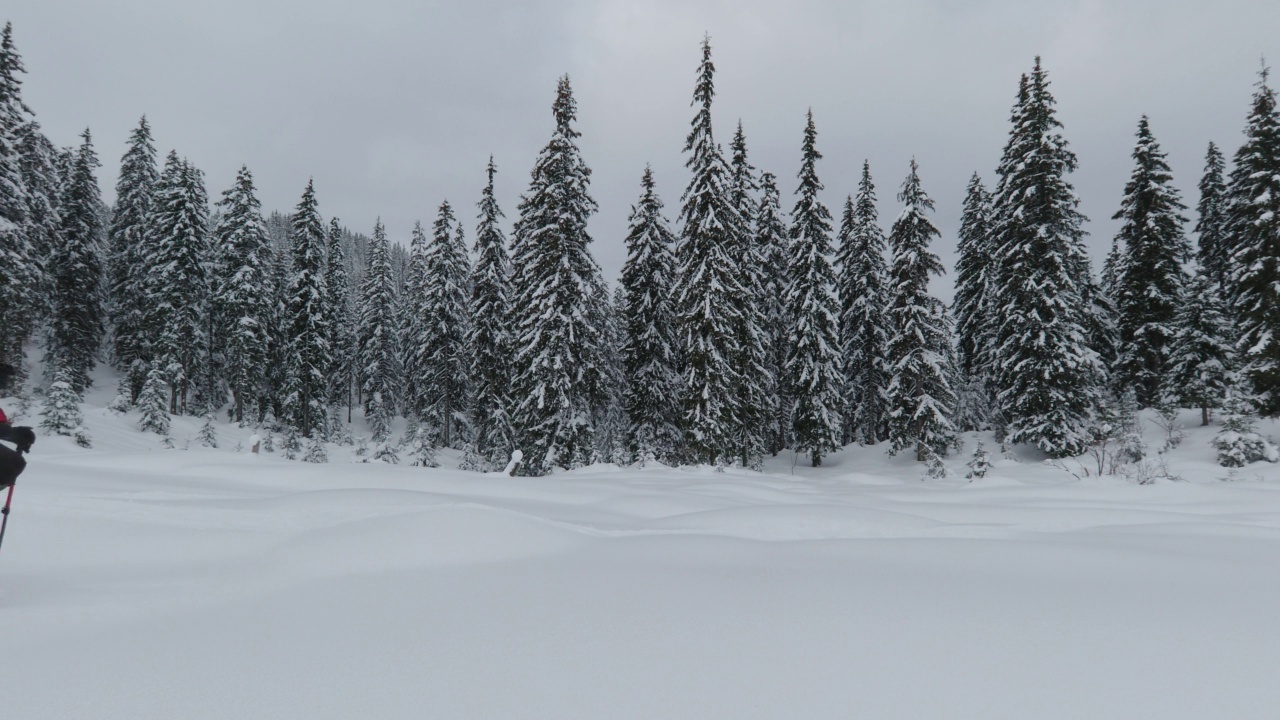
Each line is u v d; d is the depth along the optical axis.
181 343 33.41
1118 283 30.72
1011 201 26.02
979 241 34.03
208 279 35.78
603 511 9.25
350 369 49.00
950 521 8.60
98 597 4.10
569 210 24.17
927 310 27.16
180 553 5.35
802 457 33.12
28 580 4.46
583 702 2.39
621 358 29.12
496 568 4.91
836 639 3.07
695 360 22.23
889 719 2.22
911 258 26.98
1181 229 28.70
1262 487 12.90
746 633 3.18
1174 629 3.23
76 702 2.45
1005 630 3.21
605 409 31.61
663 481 15.13
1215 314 26.44
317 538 5.61
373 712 2.32
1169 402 26.77
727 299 22.38
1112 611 3.56
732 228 23.98
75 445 23.09
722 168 22.64
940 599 3.83
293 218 37.81
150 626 3.50
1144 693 2.44
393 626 3.42
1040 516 8.79
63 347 35.19
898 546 5.71
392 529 5.72
